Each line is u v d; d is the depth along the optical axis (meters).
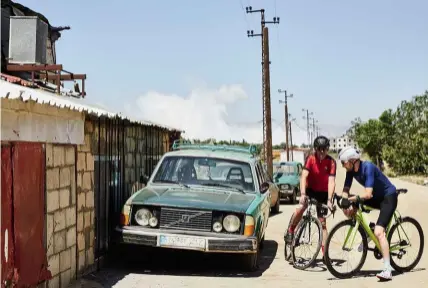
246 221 7.86
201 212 7.87
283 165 26.14
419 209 19.72
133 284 7.26
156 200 8.02
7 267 5.28
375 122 74.38
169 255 9.50
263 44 28.53
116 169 9.09
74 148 7.18
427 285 7.56
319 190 8.77
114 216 8.91
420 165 55.06
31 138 5.86
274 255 10.01
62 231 6.77
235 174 9.26
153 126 11.15
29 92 5.41
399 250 8.41
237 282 7.60
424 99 58.28
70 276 7.07
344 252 8.05
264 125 28.06
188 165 9.40
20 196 5.60
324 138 8.56
